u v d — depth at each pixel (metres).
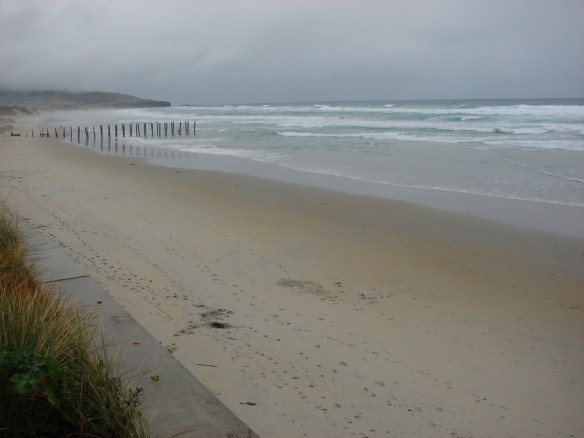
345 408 3.94
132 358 3.57
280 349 4.89
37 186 13.99
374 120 48.53
